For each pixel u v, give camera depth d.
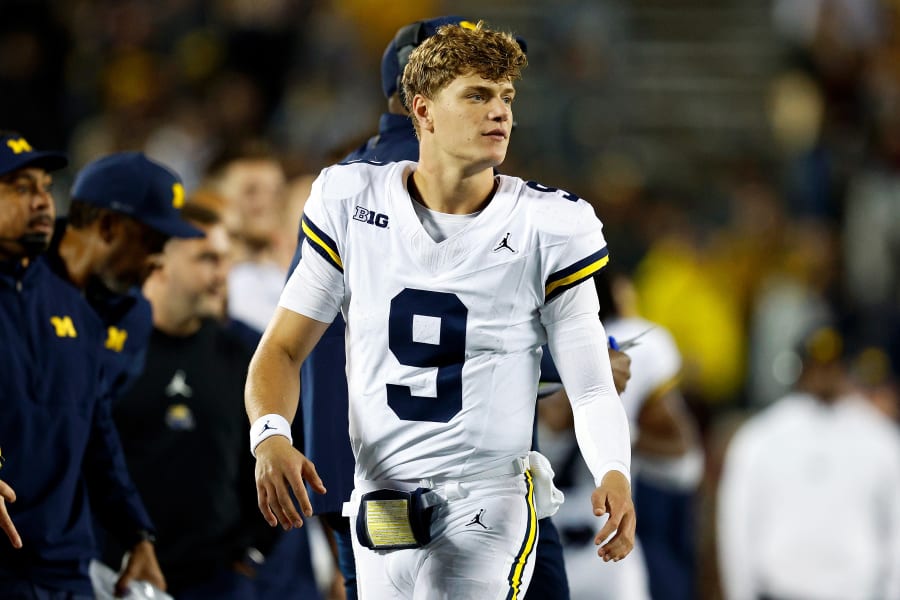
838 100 53.59
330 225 12.84
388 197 12.78
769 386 42.94
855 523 26.81
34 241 15.45
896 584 26.98
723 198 49.84
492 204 12.65
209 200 19.80
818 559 26.78
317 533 21.67
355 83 51.91
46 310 15.77
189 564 18.53
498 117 12.38
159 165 17.33
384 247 12.68
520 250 12.55
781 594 26.97
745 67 57.44
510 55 12.44
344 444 14.75
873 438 27.03
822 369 27.14
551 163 50.66
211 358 19.06
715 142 55.53
